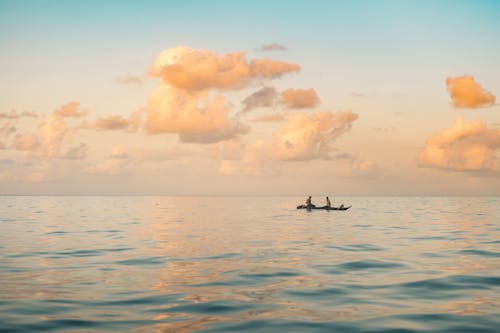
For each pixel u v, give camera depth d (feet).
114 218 177.47
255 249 84.12
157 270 62.23
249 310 42.50
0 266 65.10
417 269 63.57
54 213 216.54
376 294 48.96
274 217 183.93
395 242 95.76
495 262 69.72
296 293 49.26
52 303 44.39
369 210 269.85
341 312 42.09
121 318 39.60
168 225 141.08
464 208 312.50
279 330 36.76
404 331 36.70
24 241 96.02
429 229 128.26
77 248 84.94
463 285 53.42
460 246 89.25
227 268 63.93
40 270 62.08
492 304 45.06
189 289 50.75
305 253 79.00
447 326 38.01
